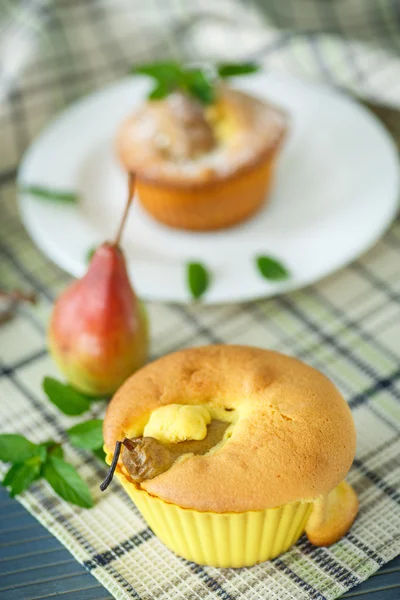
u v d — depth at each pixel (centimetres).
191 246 61
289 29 76
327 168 65
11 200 65
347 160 65
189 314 57
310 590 45
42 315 58
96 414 52
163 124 62
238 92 63
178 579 46
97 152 67
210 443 45
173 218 62
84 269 58
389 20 76
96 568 47
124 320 51
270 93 68
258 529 44
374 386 53
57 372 55
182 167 60
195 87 60
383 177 62
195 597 45
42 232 61
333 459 44
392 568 46
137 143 62
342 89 68
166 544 47
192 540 45
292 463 44
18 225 64
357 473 49
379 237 60
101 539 48
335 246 59
